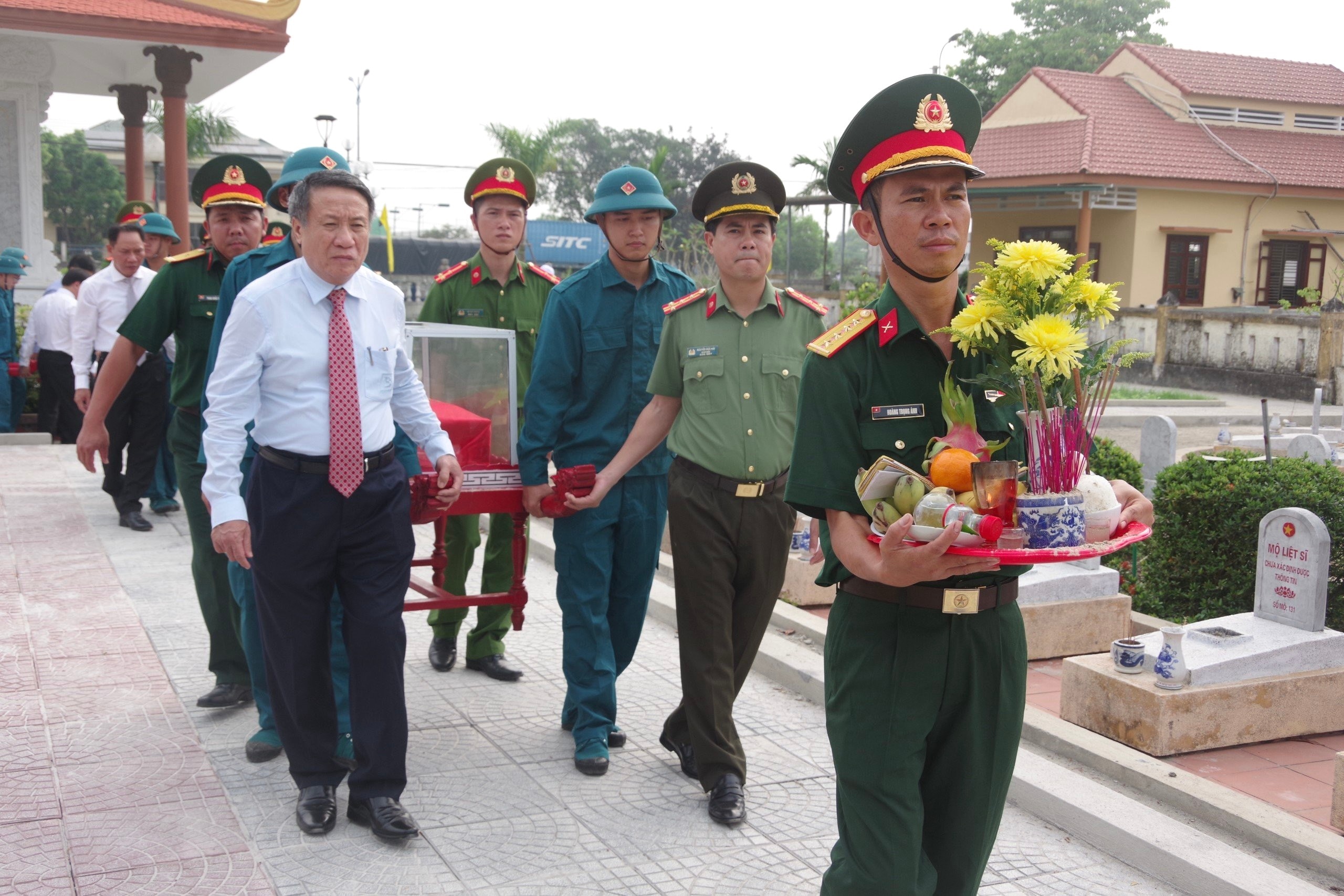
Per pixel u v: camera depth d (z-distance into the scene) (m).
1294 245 28.12
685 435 3.73
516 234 5.38
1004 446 2.27
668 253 30.92
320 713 3.50
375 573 3.44
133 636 5.30
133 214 10.52
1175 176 26.08
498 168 5.32
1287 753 4.38
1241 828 3.55
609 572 4.12
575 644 4.06
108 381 4.53
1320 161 28.16
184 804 3.62
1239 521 5.78
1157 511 6.23
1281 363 20.45
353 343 3.36
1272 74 29.92
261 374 3.32
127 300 7.98
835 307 24.48
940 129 2.20
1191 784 3.80
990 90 44.72
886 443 2.28
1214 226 27.31
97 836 3.38
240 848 3.35
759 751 4.25
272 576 3.35
